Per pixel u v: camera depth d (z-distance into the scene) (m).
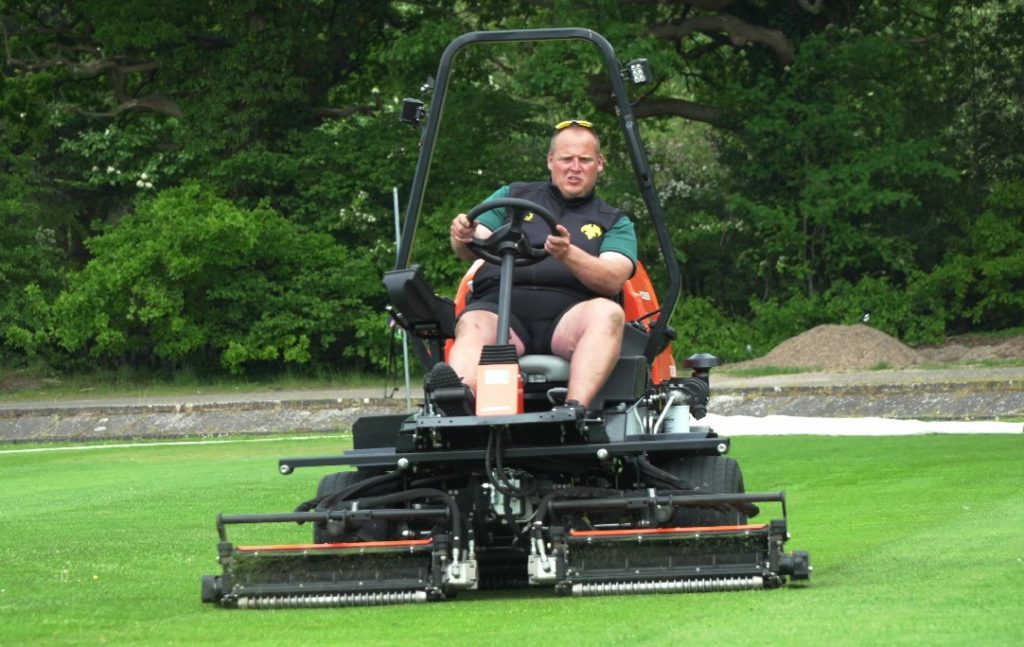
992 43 102.94
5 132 106.25
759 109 98.31
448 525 19.70
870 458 41.69
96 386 95.31
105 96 111.50
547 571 18.64
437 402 19.39
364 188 99.69
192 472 45.94
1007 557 20.61
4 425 71.44
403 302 21.06
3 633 16.45
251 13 100.69
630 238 21.77
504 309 20.00
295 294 95.50
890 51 97.25
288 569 18.81
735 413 65.81
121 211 109.94
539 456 19.56
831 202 94.69
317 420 69.56
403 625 16.58
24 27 103.31
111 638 16.02
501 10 103.56
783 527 18.36
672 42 101.19
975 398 61.88
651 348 22.19
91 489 40.47
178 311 93.06
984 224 97.38
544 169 100.31
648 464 20.62
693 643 14.31
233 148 100.88
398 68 96.00
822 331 86.56
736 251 105.62
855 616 15.69
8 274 99.69
